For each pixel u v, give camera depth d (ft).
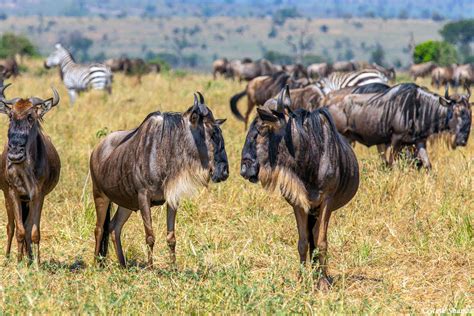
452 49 558.97
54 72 378.53
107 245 81.10
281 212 99.25
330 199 70.85
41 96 232.73
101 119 166.81
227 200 102.17
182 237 88.28
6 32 487.61
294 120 69.41
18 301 64.18
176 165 74.08
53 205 102.42
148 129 75.25
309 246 76.02
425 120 120.78
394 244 87.35
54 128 151.84
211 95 242.17
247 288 64.80
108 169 77.82
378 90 131.23
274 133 68.90
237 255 78.89
